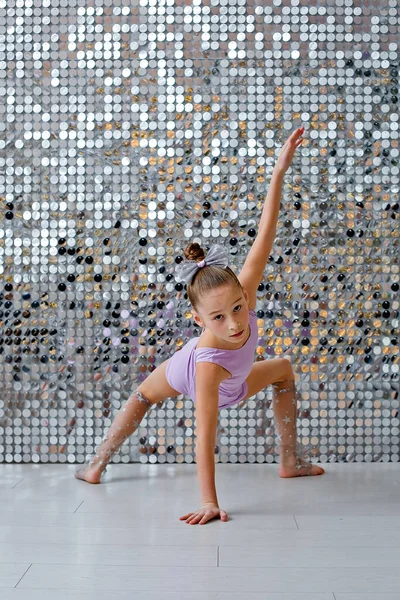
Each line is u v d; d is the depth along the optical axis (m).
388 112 2.62
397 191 2.62
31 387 2.62
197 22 2.62
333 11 2.61
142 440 2.60
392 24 2.62
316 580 1.41
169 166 2.62
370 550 1.59
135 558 1.54
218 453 2.60
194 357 2.14
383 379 2.61
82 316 2.63
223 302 1.86
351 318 2.61
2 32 2.64
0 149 2.64
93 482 2.27
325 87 2.61
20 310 2.63
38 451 2.62
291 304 2.61
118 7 2.62
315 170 2.62
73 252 2.63
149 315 2.62
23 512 1.92
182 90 2.62
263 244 2.16
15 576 1.44
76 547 1.62
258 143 2.62
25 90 2.64
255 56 2.62
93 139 2.63
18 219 2.64
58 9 2.63
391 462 2.59
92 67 2.63
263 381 2.26
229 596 1.33
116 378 2.62
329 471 2.43
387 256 2.62
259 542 1.64
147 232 2.62
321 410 2.60
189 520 1.80
